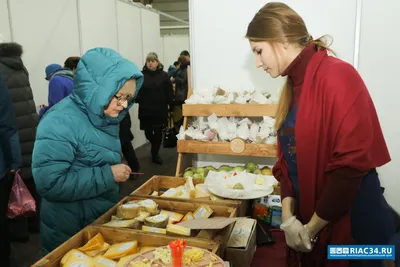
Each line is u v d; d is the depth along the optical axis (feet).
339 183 2.92
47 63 11.53
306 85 3.17
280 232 5.18
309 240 3.27
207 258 3.03
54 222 4.43
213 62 7.08
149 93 15.34
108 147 4.49
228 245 3.88
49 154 3.97
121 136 13.46
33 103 9.00
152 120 15.61
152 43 20.62
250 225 4.37
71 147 4.10
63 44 12.22
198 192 5.13
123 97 4.23
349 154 2.85
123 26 16.70
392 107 6.27
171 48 28.86
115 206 4.45
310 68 3.18
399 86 6.18
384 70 6.21
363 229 3.29
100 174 4.30
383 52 6.15
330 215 3.04
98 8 14.34
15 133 6.52
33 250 8.55
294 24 3.17
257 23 3.26
